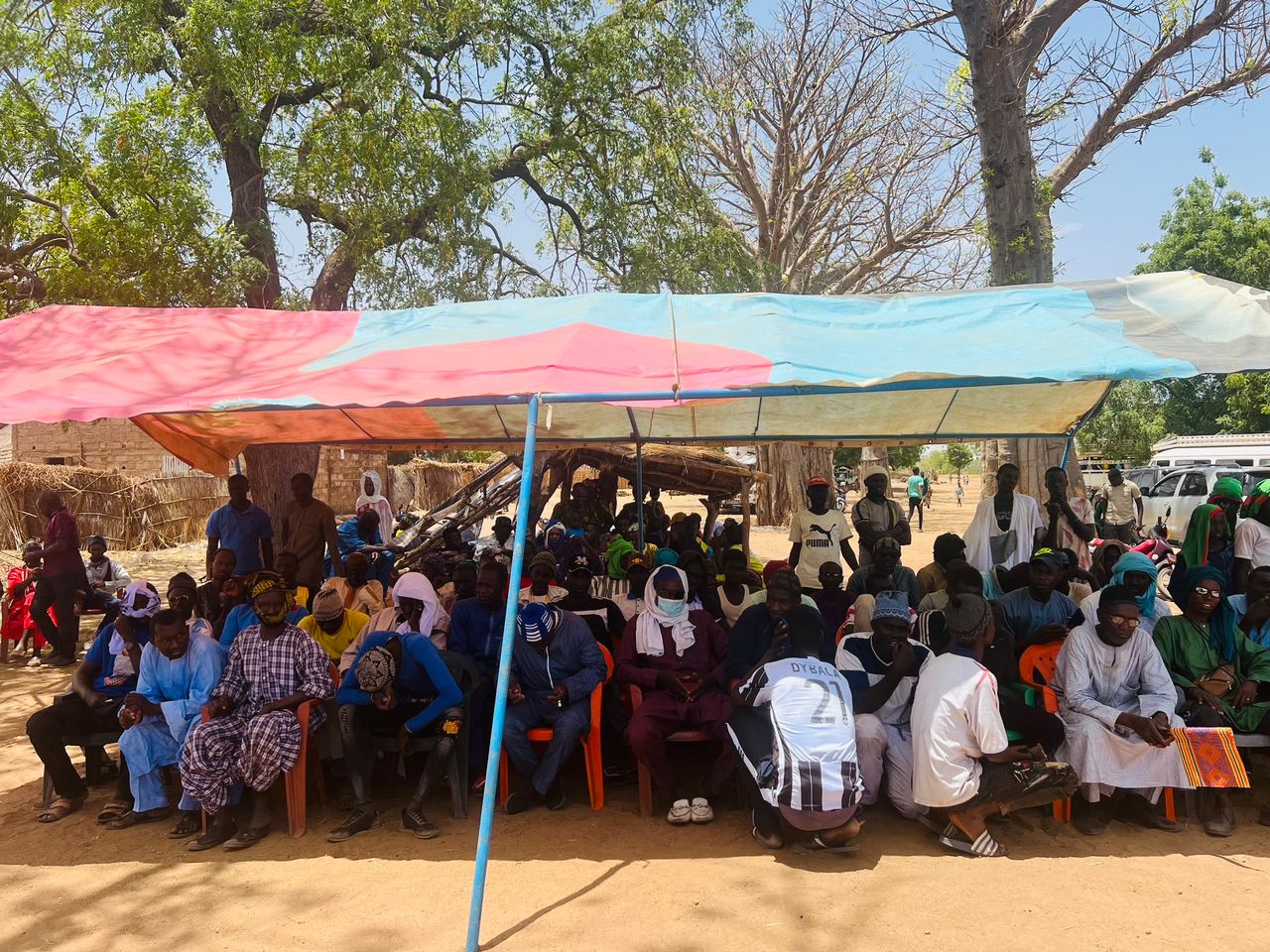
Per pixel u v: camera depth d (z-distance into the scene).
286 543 8.41
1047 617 6.07
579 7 14.27
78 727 5.70
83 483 20.73
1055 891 4.50
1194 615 5.79
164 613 5.50
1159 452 27.72
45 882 4.77
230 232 12.16
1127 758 5.19
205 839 5.19
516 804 5.66
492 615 6.25
